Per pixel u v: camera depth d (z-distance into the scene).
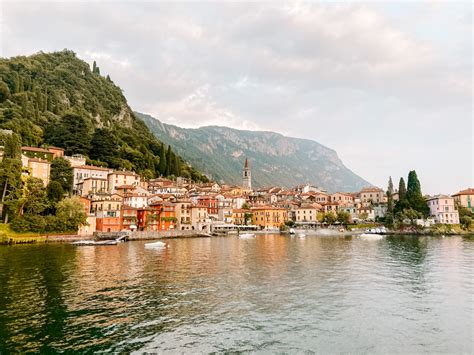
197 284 48.34
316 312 36.16
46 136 191.88
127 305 38.22
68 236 116.88
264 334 30.39
